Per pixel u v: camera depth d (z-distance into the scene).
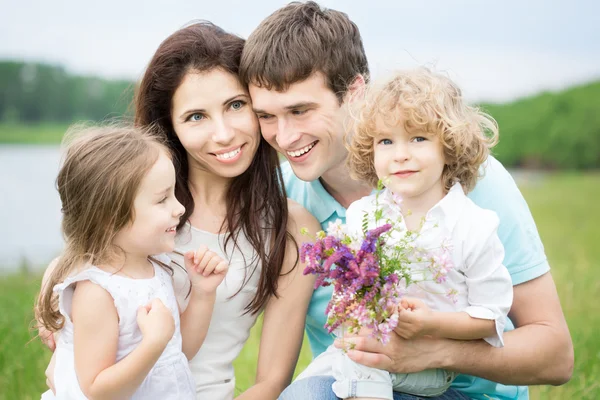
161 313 2.78
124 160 2.85
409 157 2.90
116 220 2.86
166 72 3.27
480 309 2.86
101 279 2.84
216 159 3.29
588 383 4.12
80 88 34.09
